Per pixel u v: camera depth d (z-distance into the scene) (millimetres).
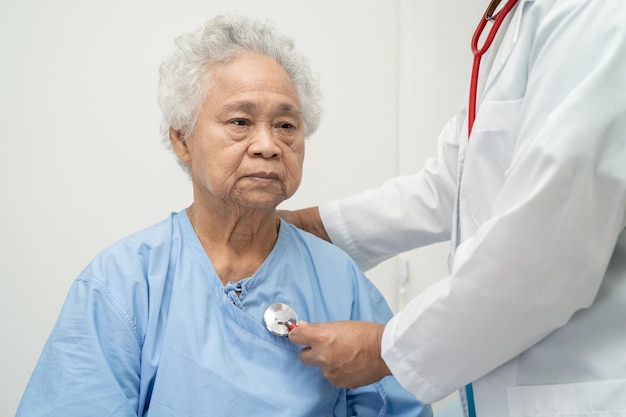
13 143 1501
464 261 763
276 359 960
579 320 783
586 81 683
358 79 1709
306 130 1056
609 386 742
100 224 1563
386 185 1305
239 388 900
